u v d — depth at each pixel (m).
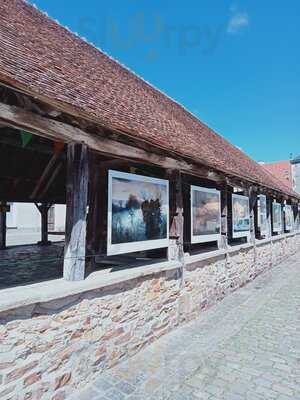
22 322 2.77
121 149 4.04
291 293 7.67
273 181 13.95
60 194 8.62
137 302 4.23
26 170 6.99
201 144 6.99
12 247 10.96
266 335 4.90
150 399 3.12
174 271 5.13
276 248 12.21
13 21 4.31
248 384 3.44
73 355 3.24
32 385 2.83
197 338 4.72
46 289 3.10
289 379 3.54
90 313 3.47
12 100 2.85
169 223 5.34
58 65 3.85
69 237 3.51
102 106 3.66
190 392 3.26
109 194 4.03
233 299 7.02
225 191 7.30
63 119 3.28
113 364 3.77
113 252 4.05
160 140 4.20
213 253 6.46
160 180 4.93
